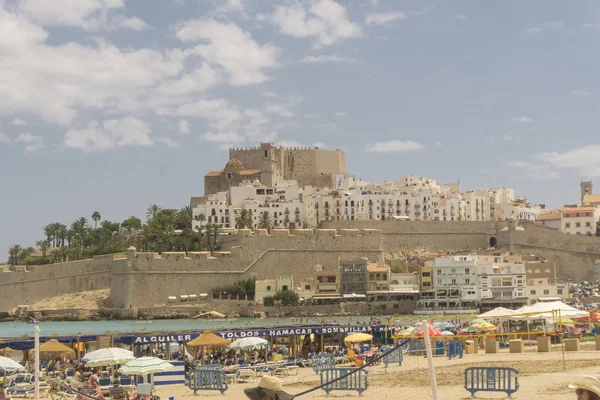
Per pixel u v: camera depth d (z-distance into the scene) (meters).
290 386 51.19
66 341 72.19
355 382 45.81
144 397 47.19
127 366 51.03
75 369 62.50
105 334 72.88
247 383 58.41
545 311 73.38
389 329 84.88
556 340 79.75
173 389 54.25
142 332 77.44
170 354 78.75
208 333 68.44
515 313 76.75
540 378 48.31
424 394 44.06
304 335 86.06
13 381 60.72
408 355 73.62
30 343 70.94
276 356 72.94
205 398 49.00
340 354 77.19
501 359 63.38
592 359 59.31
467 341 76.12
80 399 42.91
